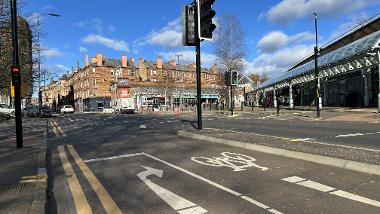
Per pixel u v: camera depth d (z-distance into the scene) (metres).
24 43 28.97
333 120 21.88
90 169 8.55
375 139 11.78
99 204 5.75
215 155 9.68
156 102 69.75
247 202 5.50
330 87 37.94
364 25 36.72
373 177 6.56
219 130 15.30
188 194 6.07
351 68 29.55
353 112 26.56
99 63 94.25
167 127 20.33
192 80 101.75
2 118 35.62
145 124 23.88
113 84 78.81
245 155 9.48
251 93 71.94
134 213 5.23
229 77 29.80
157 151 10.82
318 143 10.51
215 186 6.50
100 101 93.12
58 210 5.57
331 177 6.71
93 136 16.66
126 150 11.30
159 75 94.62
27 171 8.05
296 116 26.98
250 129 17.06
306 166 7.74
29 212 5.03
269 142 10.88
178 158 9.47
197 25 14.07
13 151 11.38
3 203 5.54
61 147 12.76
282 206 5.23
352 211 4.89
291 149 9.26
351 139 11.96
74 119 36.72
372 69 29.41
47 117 46.09
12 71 12.26
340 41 41.66
